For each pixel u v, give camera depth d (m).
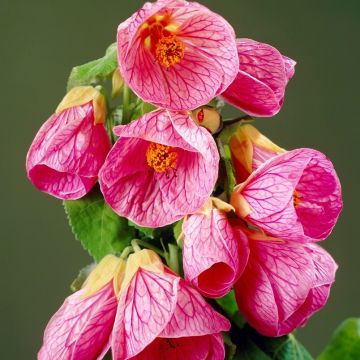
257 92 0.71
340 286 1.67
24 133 1.41
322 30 1.58
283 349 0.76
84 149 0.71
